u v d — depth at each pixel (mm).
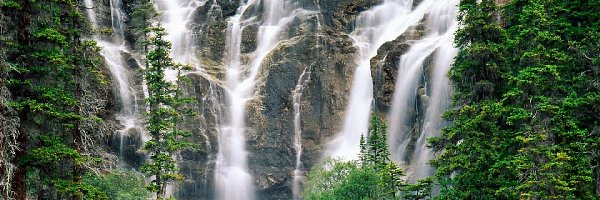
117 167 44562
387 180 34406
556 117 24719
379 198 36281
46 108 25078
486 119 26453
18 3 24594
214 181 54375
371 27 64625
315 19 62812
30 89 25297
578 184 24047
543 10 27219
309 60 59094
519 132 25078
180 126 53344
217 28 64938
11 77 25062
